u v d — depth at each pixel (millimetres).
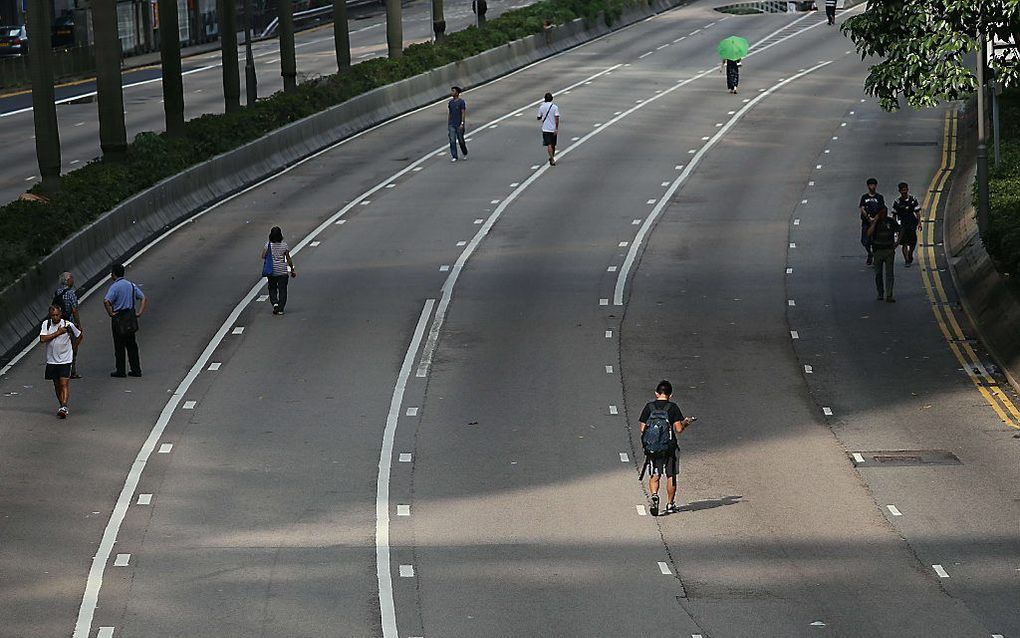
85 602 64062
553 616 62344
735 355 101938
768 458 82375
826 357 101500
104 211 132000
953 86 113375
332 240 137250
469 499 76688
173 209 146625
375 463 82188
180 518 74188
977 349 102812
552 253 130750
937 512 74062
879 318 110500
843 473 79812
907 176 156875
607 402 92250
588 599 64062
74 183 133875
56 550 69938
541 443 85125
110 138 146625
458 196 154625
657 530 72250
